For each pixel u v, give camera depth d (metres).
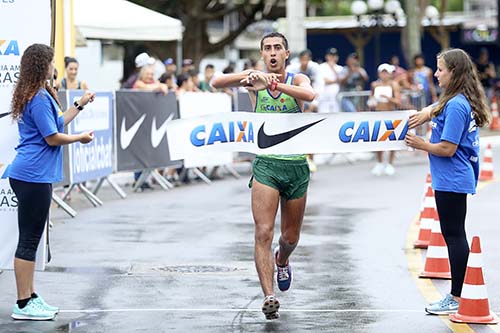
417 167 31.56
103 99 22.39
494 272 14.28
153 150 24.91
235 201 22.89
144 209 21.39
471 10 76.00
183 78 27.39
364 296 12.66
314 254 15.83
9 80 12.20
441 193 11.33
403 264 14.97
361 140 11.42
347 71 37.03
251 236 17.69
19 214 11.21
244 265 14.85
